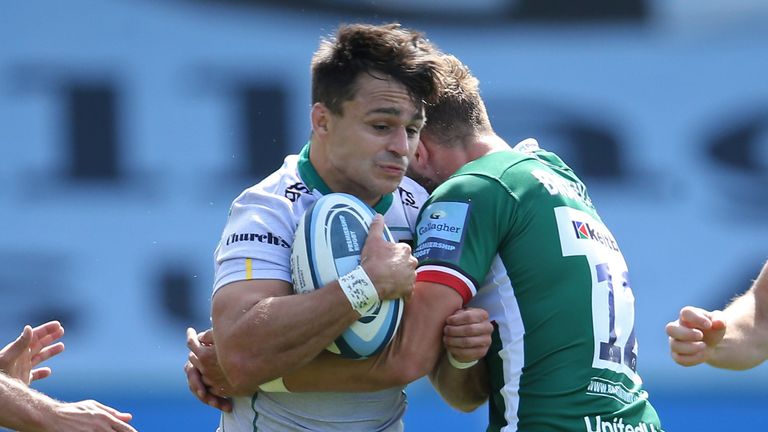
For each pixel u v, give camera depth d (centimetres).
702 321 1300
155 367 2781
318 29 2945
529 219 1277
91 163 2850
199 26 2920
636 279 2931
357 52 1242
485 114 1411
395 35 1253
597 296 1280
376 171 1247
